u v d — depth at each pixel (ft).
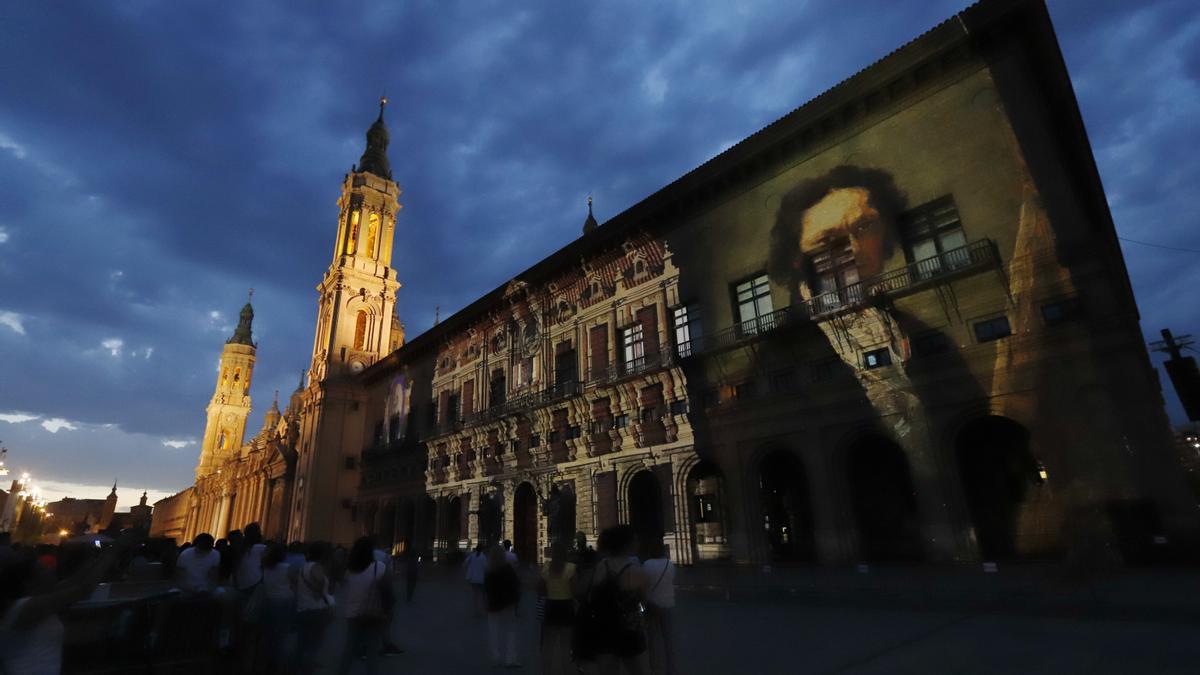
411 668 31.99
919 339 67.31
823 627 40.16
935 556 60.75
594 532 98.48
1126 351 53.78
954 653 30.09
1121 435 52.54
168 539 46.42
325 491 185.37
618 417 100.48
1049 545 59.26
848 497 69.00
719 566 77.97
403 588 89.71
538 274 125.39
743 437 80.18
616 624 17.61
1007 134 65.26
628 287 106.42
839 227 77.05
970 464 67.82
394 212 238.07
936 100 71.61
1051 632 33.55
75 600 15.29
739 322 86.63
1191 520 48.06
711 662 30.81
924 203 69.92
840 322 72.54
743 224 89.04
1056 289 58.75
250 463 282.36
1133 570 47.83
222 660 26.91
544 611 24.84
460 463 139.54
